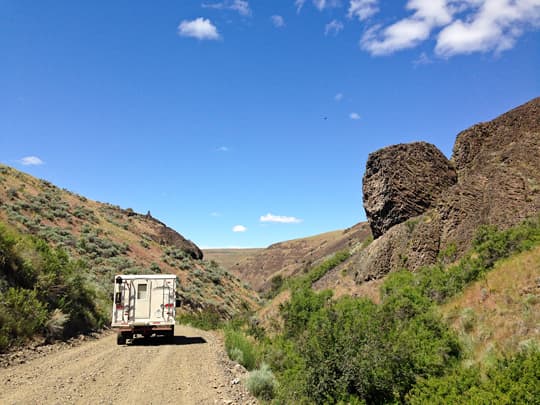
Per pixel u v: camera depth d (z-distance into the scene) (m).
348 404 8.88
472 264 15.23
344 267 27.12
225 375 10.85
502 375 7.41
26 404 7.14
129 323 17.14
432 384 8.41
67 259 20.83
